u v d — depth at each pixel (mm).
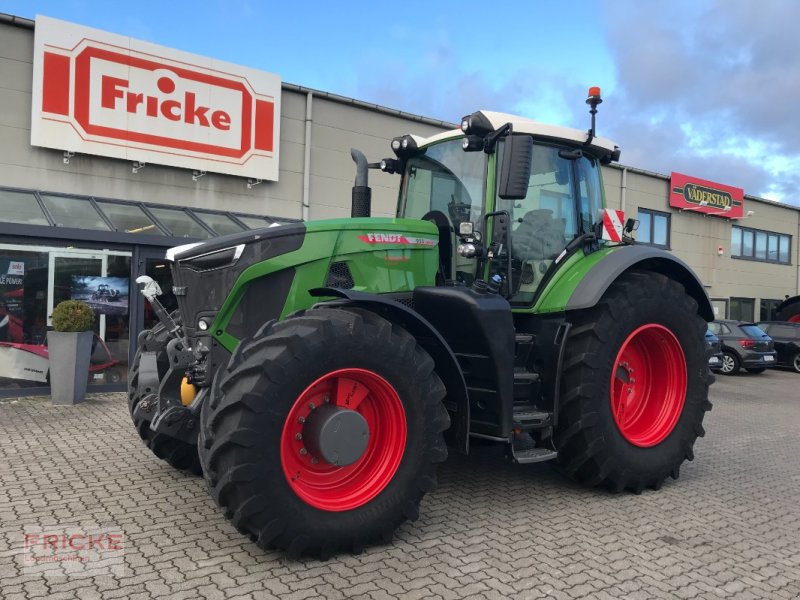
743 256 21719
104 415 7004
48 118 9461
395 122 13109
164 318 4422
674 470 4902
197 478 4699
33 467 4945
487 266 4496
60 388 7645
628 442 4637
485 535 3785
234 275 3863
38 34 9352
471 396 4156
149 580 3059
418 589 3047
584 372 4426
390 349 3518
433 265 4543
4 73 9297
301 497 3262
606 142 5305
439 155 4996
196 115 10742
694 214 20078
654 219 19047
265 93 11461
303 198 12062
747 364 14445
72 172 9852
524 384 4461
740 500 4699
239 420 3125
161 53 10367
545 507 4344
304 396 3324
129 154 10133
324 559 3336
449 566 3324
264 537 3172
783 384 13031
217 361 3930
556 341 4484
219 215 11023
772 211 22672
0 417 6852
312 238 4039
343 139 12500
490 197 4500
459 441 3951
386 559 3391
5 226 8016
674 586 3195
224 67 11000
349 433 3395
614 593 3092
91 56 9773
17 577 3068
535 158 4828
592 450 4430
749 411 9312
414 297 4297
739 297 21531
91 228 8820
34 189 9523
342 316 3514
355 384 3547
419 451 3602
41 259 8508
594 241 5102
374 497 3479
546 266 4809
